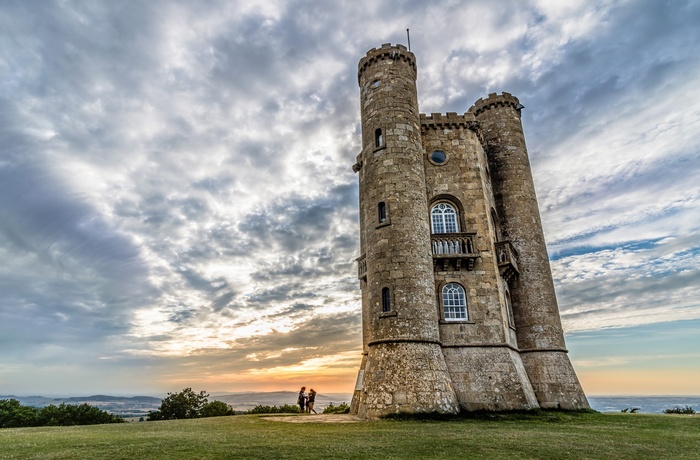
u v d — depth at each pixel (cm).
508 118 3375
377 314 2400
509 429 1700
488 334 2584
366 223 2673
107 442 1293
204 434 1514
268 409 3794
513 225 3105
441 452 1136
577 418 2280
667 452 1202
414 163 2678
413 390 2152
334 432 1550
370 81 2903
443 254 2681
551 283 3022
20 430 1772
